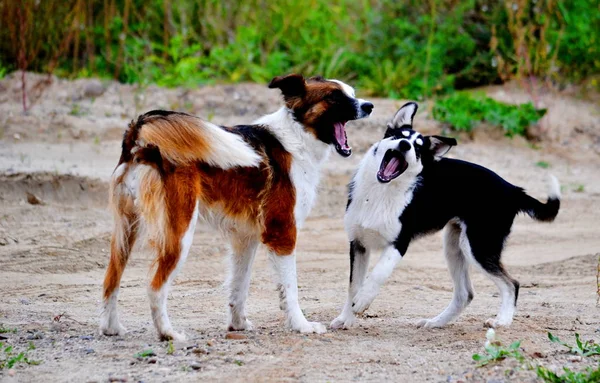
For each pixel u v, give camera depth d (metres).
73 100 19.56
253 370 7.74
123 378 7.38
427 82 21.31
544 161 19.02
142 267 12.55
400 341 9.09
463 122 19.59
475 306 11.12
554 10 22.72
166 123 8.45
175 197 8.52
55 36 21.02
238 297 9.53
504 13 22.45
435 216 9.84
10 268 11.99
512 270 12.99
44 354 8.21
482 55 22.16
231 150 8.63
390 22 22.81
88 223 13.91
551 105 21.27
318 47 22.23
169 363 7.91
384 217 9.54
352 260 9.87
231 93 20.31
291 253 9.48
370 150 9.91
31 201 14.50
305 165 9.66
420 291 11.90
